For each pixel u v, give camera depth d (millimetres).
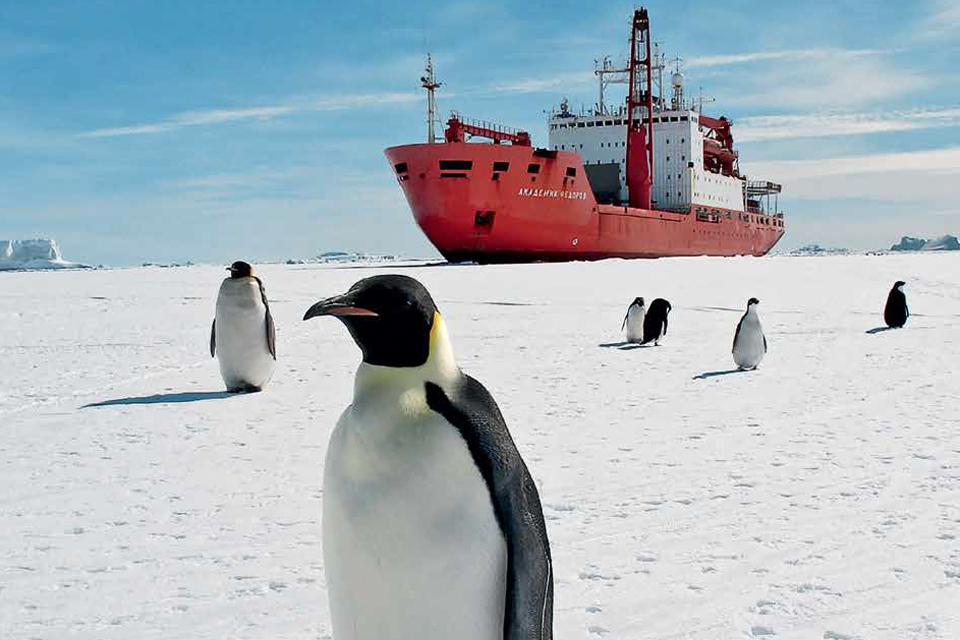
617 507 5270
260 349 10148
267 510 5281
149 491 5750
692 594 3869
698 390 10188
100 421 8414
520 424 8062
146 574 4180
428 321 2148
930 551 4402
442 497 2051
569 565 4262
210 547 4582
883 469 6168
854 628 3484
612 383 10773
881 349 14336
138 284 32531
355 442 2109
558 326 18094
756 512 5141
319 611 3717
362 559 2092
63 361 13203
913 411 8609
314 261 118688
